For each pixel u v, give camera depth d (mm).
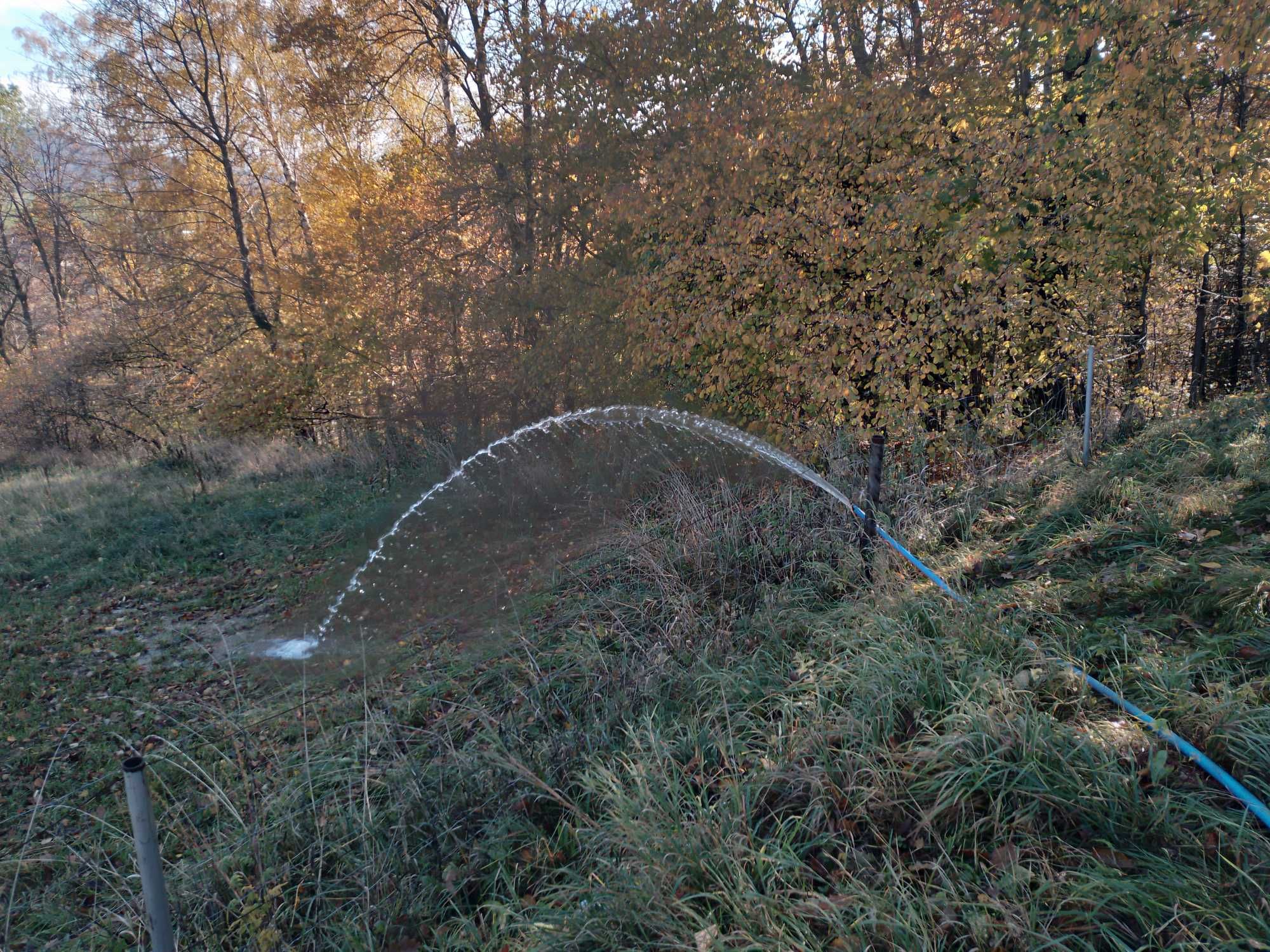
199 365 16266
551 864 3002
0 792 4641
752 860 2531
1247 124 10547
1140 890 2170
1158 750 2705
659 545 6250
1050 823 2486
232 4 16062
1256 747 2596
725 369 9172
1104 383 10391
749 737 3404
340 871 3221
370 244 11766
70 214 19719
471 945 2660
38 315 29719
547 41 10047
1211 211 8695
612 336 9961
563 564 6816
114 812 4246
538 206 10633
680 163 8914
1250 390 10711
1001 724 2842
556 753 3605
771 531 6000
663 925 2373
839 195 8359
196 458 13703
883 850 2541
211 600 7562
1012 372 8820
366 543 8633
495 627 5781
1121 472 5867
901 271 8422
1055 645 3480
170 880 3342
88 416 17422
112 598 7781
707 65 9562
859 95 8289
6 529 10469
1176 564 4035
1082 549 4660
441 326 11570
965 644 3611
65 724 5367
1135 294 10906
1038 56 8500
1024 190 8016
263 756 4438
